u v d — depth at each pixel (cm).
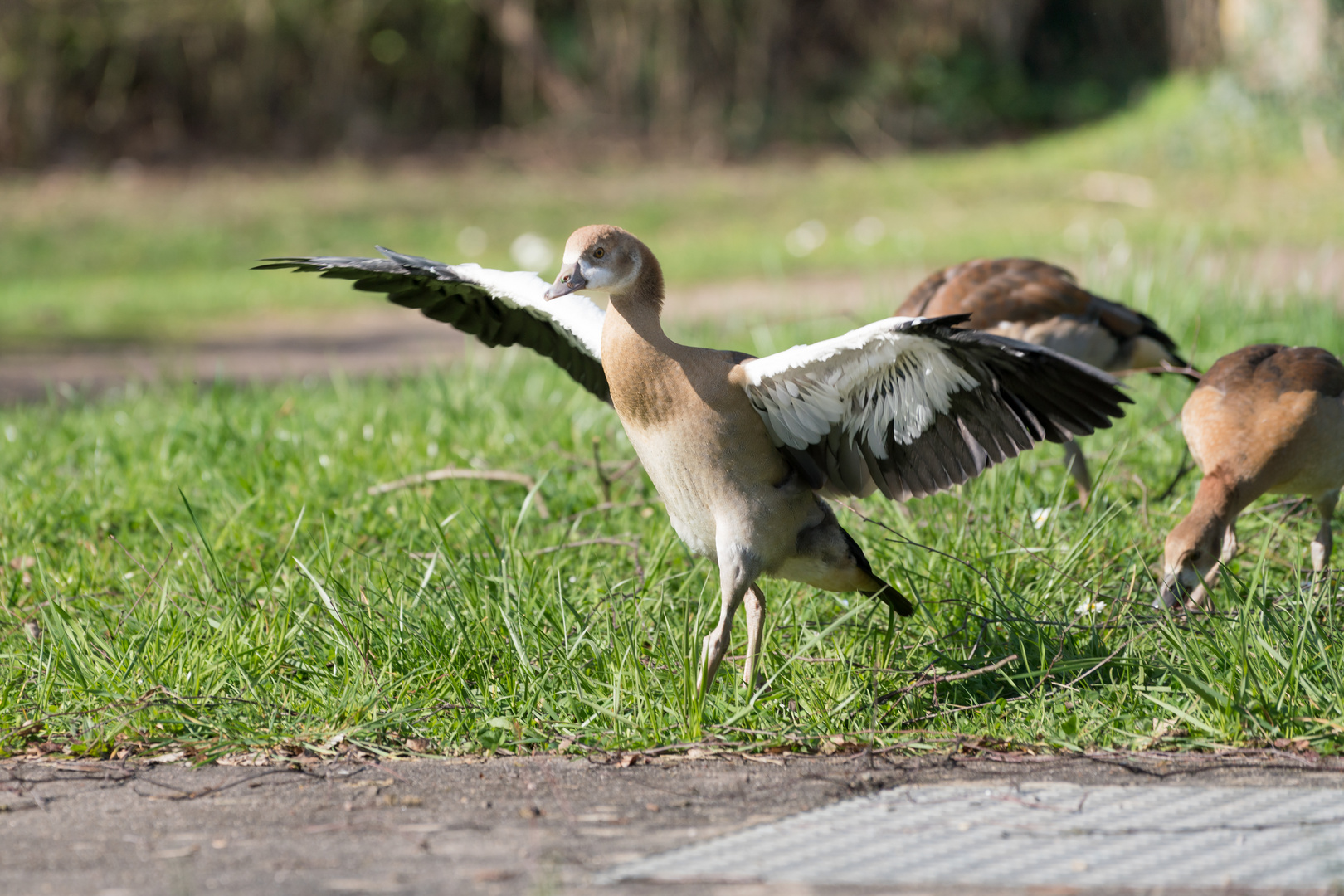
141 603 763
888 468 653
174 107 3438
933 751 586
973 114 3547
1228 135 2834
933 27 3653
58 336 2003
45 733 636
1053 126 3562
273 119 3481
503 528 823
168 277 2497
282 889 448
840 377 616
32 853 489
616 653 669
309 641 704
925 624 717
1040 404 611
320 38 3434
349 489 985
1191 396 828
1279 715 589
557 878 450
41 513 954
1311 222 2236
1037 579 752
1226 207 2459
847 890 438
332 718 629
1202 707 606
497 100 3653
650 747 602
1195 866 452
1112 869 451
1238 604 680
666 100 3547
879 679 654
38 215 2877
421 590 723
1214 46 3503
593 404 1167
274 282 2391
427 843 489
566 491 961
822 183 3097
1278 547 828
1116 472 937
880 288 1712
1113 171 2886
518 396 1257
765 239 2570
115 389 1569
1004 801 521
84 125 3378
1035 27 3797
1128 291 1361
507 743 611
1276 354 812
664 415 647
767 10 3541
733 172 3300
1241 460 776
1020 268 1009
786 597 753
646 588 741
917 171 3147
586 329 711
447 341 1938
